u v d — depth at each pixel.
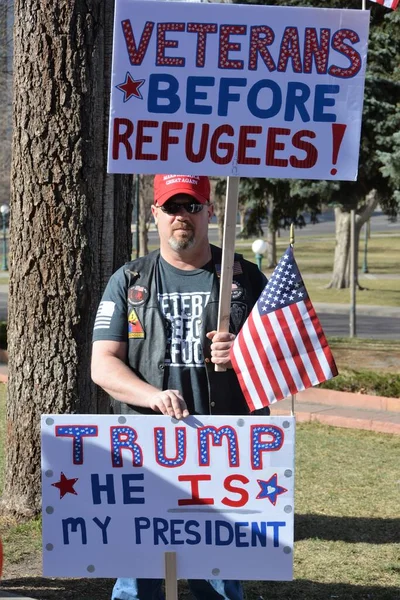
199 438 3.49
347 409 11.21
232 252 3.57
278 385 3.61
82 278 6.13
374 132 14.52
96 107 6.08
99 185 6.14
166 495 3.50
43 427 3.49
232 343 3.63
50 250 6.10
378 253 56.03
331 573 5.57
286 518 3.51
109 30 6.12
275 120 3.52
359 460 8.76
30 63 6.00
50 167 6.04
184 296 3.71
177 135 3.51
